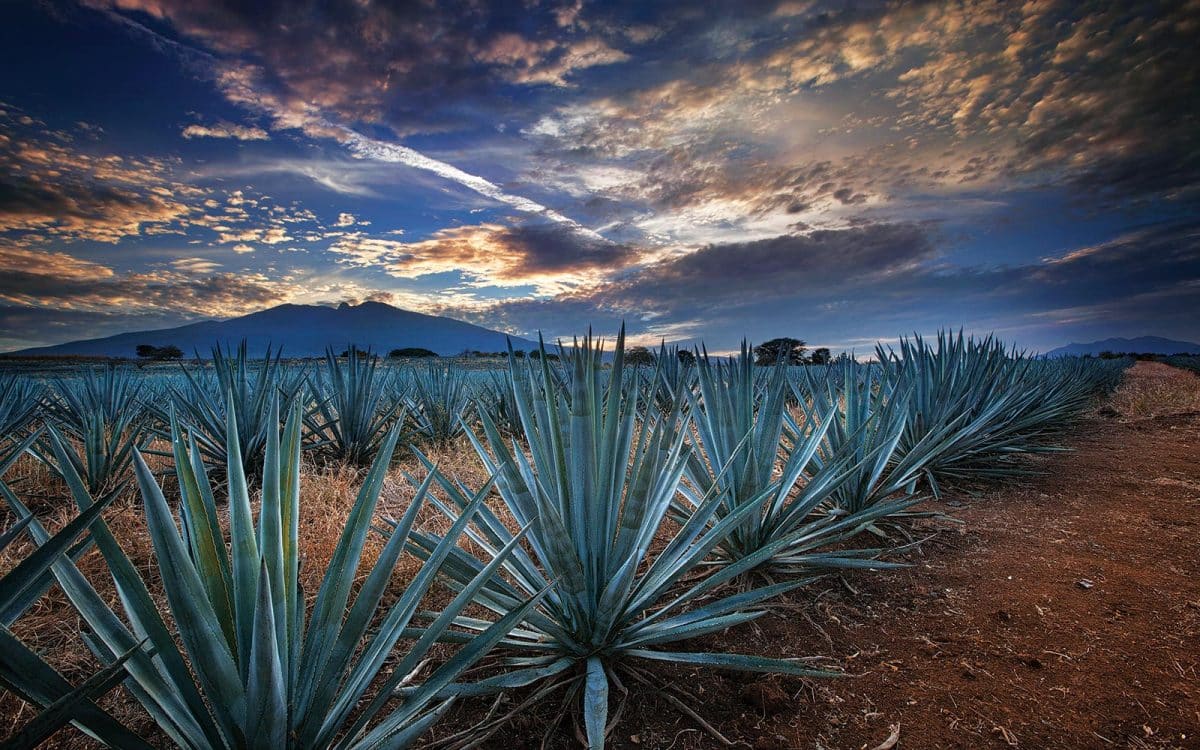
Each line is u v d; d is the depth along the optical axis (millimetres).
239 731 1472
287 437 1828
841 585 3555
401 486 5422
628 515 2369
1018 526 4672
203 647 1395
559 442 2438
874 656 2762
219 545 1686
